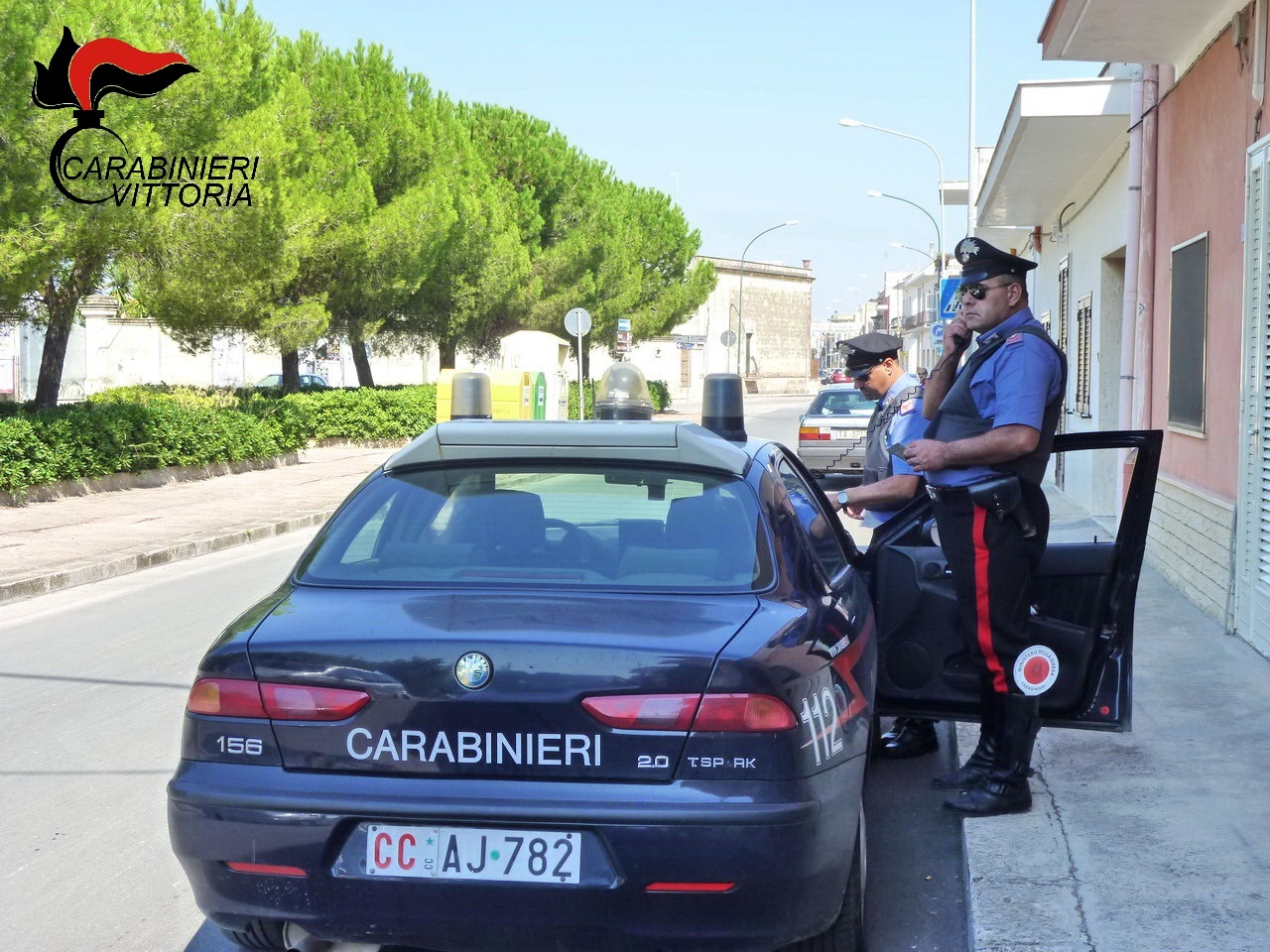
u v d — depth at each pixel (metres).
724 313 76.44
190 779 3.08
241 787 3.02
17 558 11.41
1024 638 4.34
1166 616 7.99
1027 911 3.64
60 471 16.02
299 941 3.34
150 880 4.37
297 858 2.96
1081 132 12.70
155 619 9.27
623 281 38.78
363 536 3.64
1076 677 4.54
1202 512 8.21
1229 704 5.81
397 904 2.95
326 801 2.95
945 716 4.67
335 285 24.80
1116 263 14.41
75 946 3.83
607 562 3.45
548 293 35.38
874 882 4.30
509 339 24.77
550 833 2.91
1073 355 17.08
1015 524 4.21
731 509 3.62
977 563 4.23
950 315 23.14
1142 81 10.32
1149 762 5.01
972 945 3.56
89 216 14.83
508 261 30.50
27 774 5.55
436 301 29.77
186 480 18.89
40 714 6.56
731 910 2.90
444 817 2.92
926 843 4.66
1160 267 10.09
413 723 2.98
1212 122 8.28
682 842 2.87
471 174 30.84
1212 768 4.92
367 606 3.27
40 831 4.85
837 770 3.16
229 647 3.15
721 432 4.77
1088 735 5.39
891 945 3.80
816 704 3.12
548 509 3.65
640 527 3.56
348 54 27.92
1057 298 19.27
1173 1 7.85
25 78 13.56
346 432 26.38
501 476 3.79
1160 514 9.76
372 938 3.00
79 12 14.67
